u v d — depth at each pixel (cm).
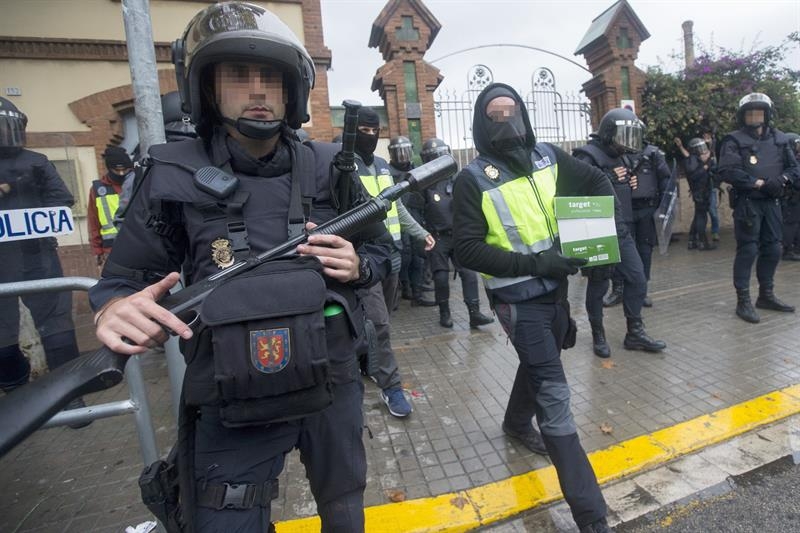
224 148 127
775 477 230
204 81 126
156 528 198
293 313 107
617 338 423
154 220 120
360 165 326
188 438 121
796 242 699
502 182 210
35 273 267
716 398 304
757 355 364
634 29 877
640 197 470
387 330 303
